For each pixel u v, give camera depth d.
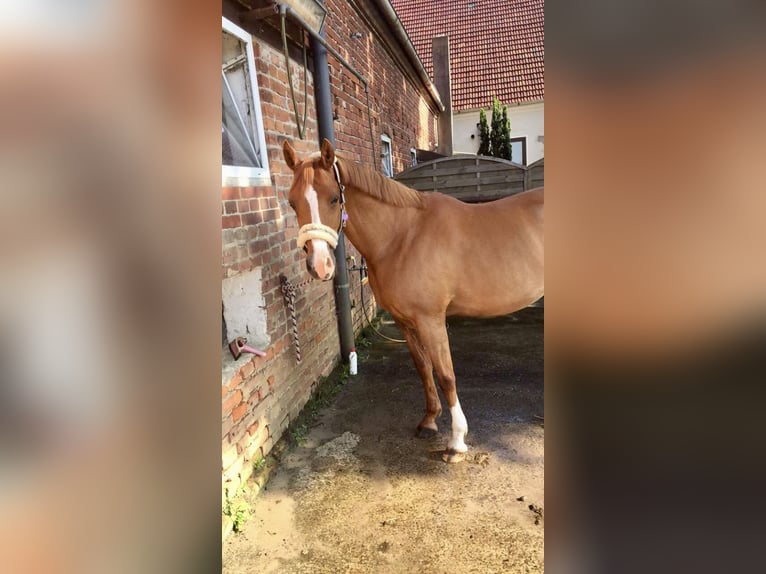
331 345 3.11
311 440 2.38
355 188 1.97
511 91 11.29
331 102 3.29
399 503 1.88
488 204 2.25
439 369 2.11
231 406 1.81
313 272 1.78
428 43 12.08
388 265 2.09
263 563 1.60
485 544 1.65
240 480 1.88
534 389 2.90
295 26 2.61
